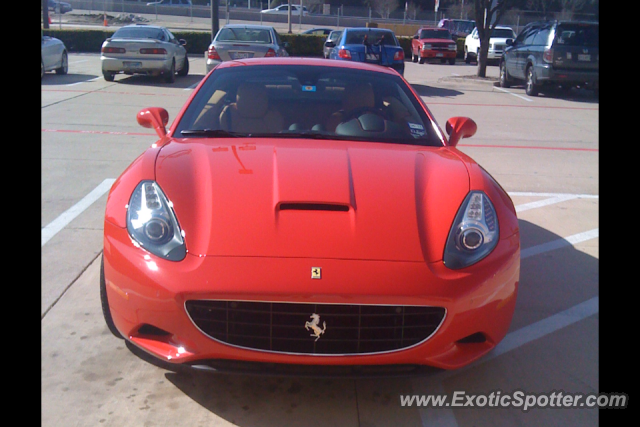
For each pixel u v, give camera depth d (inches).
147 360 103.0
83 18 1705.2
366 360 96.3
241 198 105.8
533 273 169.8
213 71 158.2
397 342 97.0
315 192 107.2
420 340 97.7
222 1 2472.9
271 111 143.6
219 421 101.0
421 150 132.2
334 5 2433.6
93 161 272.1
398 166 119.5
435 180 116.0
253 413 103.4
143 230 102.2
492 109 498.3
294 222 101.4
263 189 108.3
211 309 95.5
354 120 142.7
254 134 136.4
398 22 1916.8
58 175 247.1
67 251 170.7
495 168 294.5
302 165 115.7
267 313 95.0
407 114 147.8
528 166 301.0
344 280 94.5
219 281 94.3
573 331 136.7
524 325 139.2
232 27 558.3
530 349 128.6
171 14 1963.6
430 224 105.0
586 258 181.8
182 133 137.3
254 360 96.5
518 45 641.6
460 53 1232.2
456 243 103.0
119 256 101.7
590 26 555.5
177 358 97.5
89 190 228.2
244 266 95.5
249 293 93.6
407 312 96.3
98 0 1968.5
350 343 96.2
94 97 474.0
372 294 94.3
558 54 556.7
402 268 97.0
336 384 112.9
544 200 242.8
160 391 108.6
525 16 1584.6
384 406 107.1
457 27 1475.1
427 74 823.7
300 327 95.3
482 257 102.5
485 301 100.0
